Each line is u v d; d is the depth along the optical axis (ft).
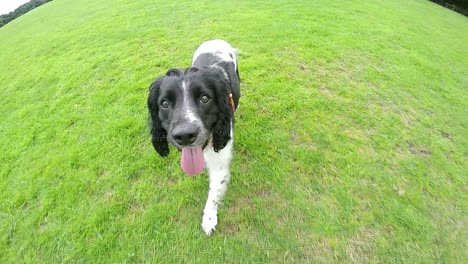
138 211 1.80
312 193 1.86
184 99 1.35
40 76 3.44
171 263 1.57
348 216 1.74
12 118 2.78
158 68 3.17
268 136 2.24
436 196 1.90
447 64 3.79
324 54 3.37
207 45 2.35
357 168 2.02
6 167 2.20
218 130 1.54
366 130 2.35
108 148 2.20
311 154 2.09
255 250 1.60
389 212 1.78
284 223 1.71
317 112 2.47
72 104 2.77
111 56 3.52
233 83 2.02
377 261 1.57
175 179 1.97
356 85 2.89
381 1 6.97
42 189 1.98
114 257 1.59
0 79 3.83
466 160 2.20
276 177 1.95
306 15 4.77
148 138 2.27
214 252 1.59
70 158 2.15
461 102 2.91
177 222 1.73
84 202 1.86
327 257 1.58
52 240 1.69
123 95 2.77
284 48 3.48
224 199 1.82
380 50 3.72
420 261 1.58
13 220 1.83
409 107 2.68
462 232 1.73
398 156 2.15
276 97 2.62
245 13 4.79
